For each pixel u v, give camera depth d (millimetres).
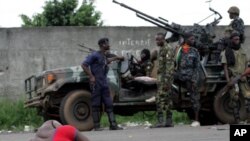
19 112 16875
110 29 19969
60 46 19703
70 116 12859
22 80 19469
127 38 20062
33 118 16781
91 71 12516
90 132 11930
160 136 10477
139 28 20141
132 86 13430
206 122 14797
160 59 12461
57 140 3857
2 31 19422
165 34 13883
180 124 15578
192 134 10742
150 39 20172
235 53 12773
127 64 13484
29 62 19547
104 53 12617
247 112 12766
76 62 19797
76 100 12930
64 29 19766
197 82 12727
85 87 13367
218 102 13719
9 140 11109
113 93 13281
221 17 14359
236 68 12750
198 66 12688
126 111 13828
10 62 19422
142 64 13820
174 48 13812
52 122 3953
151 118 17219
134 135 10828
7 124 16359
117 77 13367
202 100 13984
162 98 12586
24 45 19531
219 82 13641
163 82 12477
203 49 13672
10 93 19328
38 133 3902
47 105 13289
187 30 13805
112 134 11203
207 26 14031
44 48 19641
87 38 19844
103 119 16594
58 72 13133
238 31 13297
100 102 12594
